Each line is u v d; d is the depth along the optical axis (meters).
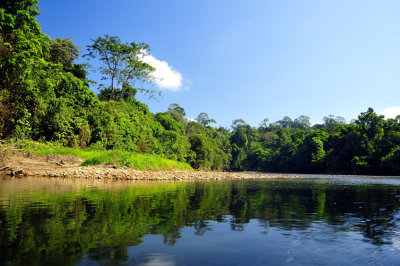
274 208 5.18
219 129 103.50
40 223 3.25
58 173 13.84
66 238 2.63
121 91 34.66
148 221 3.59
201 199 6.42
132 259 2.10
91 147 22.56
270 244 2.67
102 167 16.98
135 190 8.27
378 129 42.62
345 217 4.28
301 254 2.37
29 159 16.09
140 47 34.25
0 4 15.44
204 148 53.19
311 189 10.96
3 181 9.91
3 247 2.30
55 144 19.72
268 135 103.25
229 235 2.99
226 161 71.88
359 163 41.25
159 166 23.30
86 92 24.92
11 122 15.35
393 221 3.97
